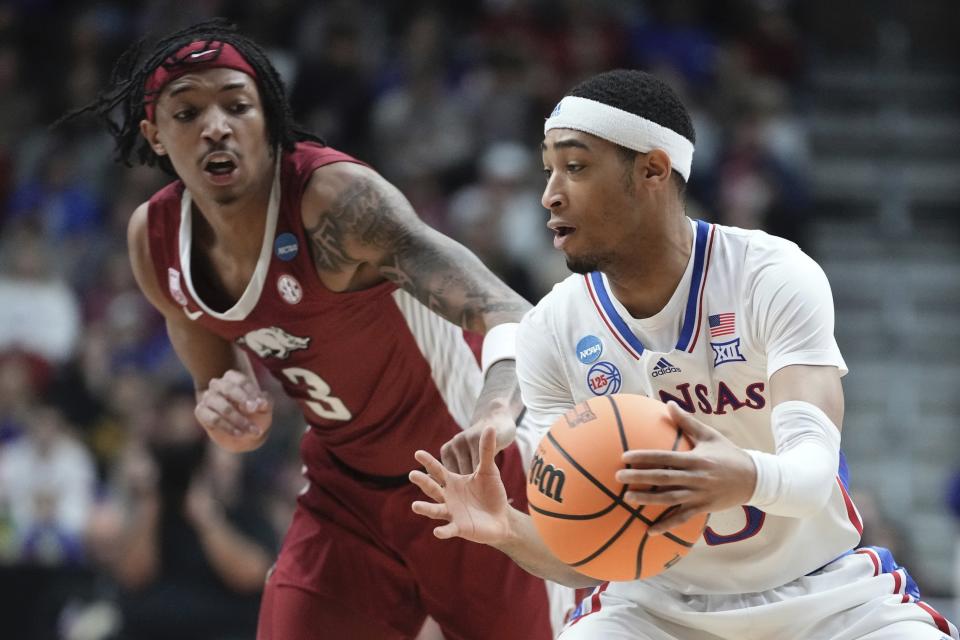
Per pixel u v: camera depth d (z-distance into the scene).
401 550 12.36
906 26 40.31
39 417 24.38
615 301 9.90
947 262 34.47
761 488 8.27
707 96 35.03
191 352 12.95
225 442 12.05
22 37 37.12
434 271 11.09
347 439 12.37
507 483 12.27
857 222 35.44
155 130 11.58
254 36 35.09
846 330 33.12
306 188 11.33
